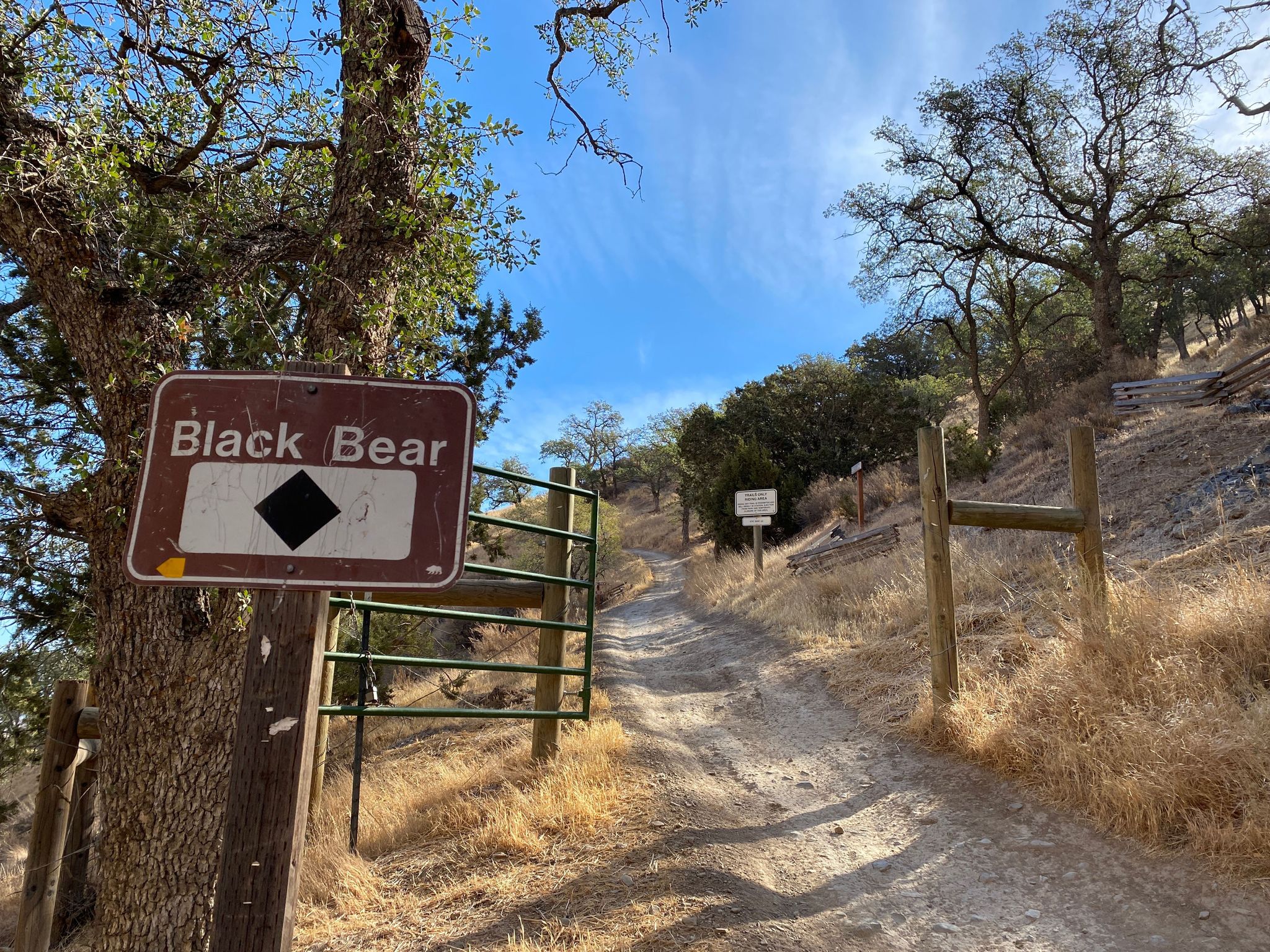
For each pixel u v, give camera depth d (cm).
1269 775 315
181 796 303
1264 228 2072
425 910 355
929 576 535
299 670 189
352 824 456
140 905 297
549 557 571
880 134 2272
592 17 568
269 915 175
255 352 383
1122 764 365
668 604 1950
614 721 605
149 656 308
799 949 291
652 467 6138
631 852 382
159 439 199
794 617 1037
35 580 569
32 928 457
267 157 435
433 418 203
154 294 345
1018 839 369
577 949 295
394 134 393
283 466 198
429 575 193
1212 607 447
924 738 522
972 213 2288
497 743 642
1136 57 1938
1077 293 2636
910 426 2644
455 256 424
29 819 943
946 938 298
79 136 340
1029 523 547
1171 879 308
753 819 434
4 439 562
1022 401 2573
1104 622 462
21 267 554
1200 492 888
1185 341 5144
